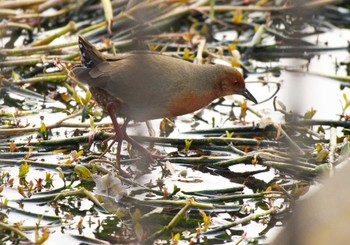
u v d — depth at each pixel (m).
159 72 10.45
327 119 12.40
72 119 12.52
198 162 11.15
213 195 10.24
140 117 10.74
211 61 14.59
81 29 15.70
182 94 10.62
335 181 5.53
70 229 9.12
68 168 10.74
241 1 16.89
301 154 11.28
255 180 10.78
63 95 13.42
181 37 15.45
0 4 15.08
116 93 10.34
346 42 15.80
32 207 9.70
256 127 12.26
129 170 10.92
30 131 11.73
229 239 9.05
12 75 13.63
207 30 16.00
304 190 9.87
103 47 14.37
